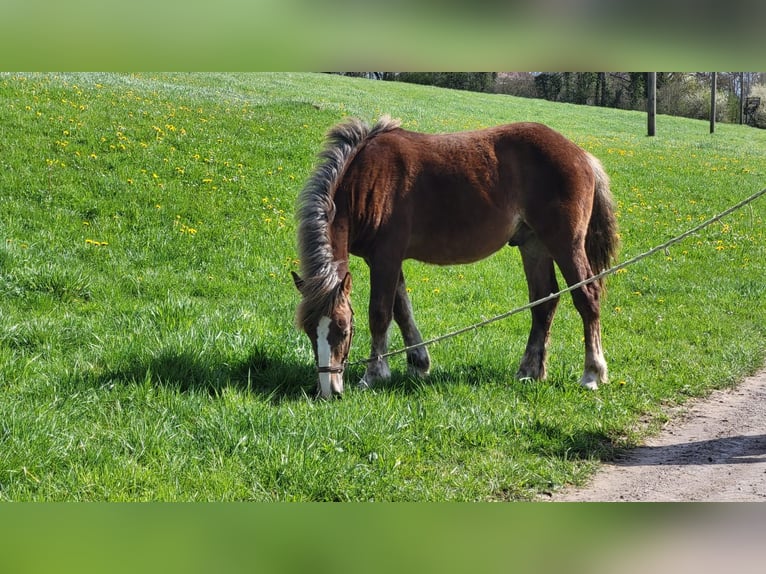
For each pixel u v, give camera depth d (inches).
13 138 621.3
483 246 318.0
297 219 287.9
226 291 437.4
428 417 260.7
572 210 310.5
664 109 2295.8
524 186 314.3
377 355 305.6
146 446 224.1
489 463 233.8
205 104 927.7
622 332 418.3
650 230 719.7
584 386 313.9
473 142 316.8
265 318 367.2
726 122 2257.6
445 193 308.3
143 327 329.4
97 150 633.6
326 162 296.4
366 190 299.1
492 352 355.6
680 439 275.3
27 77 867.4
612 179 928.9
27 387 263.1
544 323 327.9
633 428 280.7
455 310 453.4
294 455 220.2
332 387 268.2
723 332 429.4
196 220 549.6
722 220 777.6
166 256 482.9
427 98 1609.3
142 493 200.5
